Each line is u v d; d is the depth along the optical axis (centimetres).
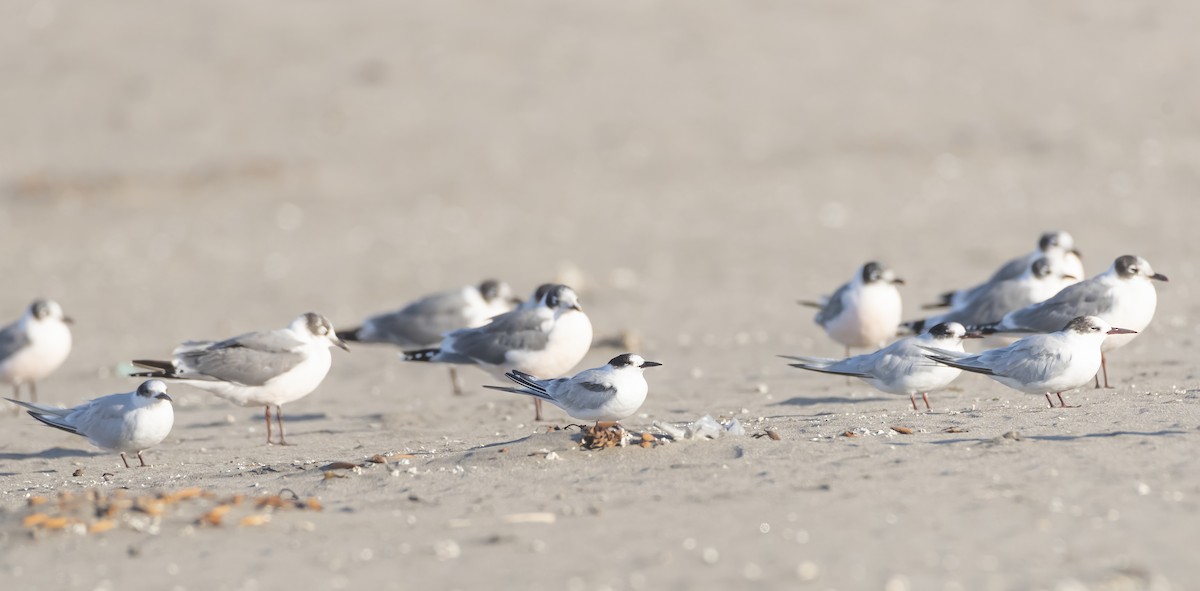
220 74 4156
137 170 3416
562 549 743
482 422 1291
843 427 1037
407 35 4400
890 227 2612
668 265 2402
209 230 2884
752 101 3762
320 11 4653
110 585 726
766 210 2830
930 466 869
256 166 3422
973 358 1117
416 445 1138
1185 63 3788
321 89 4016
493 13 4578
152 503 855
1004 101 3619
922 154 3250
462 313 1634
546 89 3950
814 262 2356
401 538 785
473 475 934
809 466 889
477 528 795
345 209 3044
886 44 4134
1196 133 3259
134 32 4531
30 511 858
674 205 2930
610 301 2116
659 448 966
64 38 4497
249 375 1220
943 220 2642
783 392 1356
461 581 702
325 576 723
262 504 862
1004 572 666
